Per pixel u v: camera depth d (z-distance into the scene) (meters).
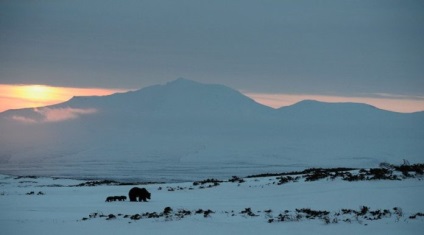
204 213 48.56
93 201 63.50
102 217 47.97
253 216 47.47
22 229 41.91
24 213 52.28
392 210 48.28
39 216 50.12
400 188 58.03
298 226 41.59
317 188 62.97
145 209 55.09
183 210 50.94
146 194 62.88
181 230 41.00
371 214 46.28
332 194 58.34
